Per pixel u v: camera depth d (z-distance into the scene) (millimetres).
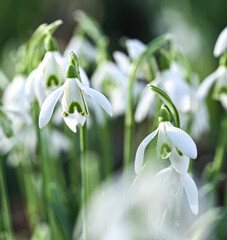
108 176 623
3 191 570
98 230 577
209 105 1062
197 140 1075
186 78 573
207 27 1161
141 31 1325
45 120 465
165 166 568
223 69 567
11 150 679
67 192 677
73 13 1326
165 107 472
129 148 562
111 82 617
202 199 606
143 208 535
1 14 1191
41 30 536
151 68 571
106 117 640
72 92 474
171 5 1232
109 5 1320
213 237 586
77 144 652
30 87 519
